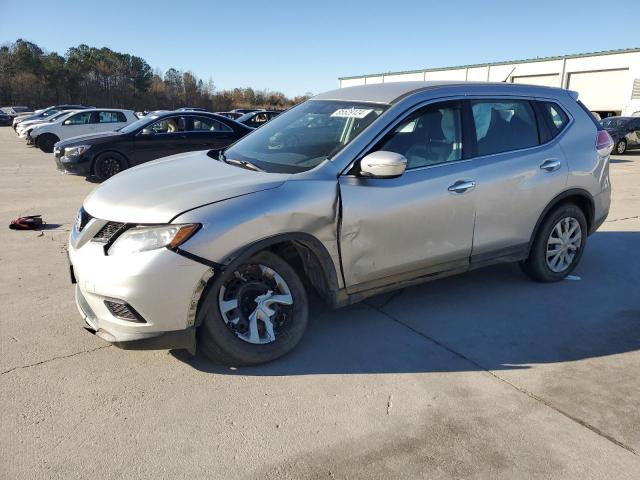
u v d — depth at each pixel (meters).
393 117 3.60
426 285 4.66
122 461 2.41
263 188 3.11
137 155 10.61
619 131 18.97
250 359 3.17
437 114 3.83
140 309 2.80
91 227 2.99
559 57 33.56
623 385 3.11
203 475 2.34
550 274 4.67
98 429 2.63
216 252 2.87
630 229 6.86
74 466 2.37
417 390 3.03
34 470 2.34
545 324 3.92
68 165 10.33
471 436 2.62
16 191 9.48
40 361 3.25
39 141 17.72
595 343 3.63
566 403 2.92
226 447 2.52
